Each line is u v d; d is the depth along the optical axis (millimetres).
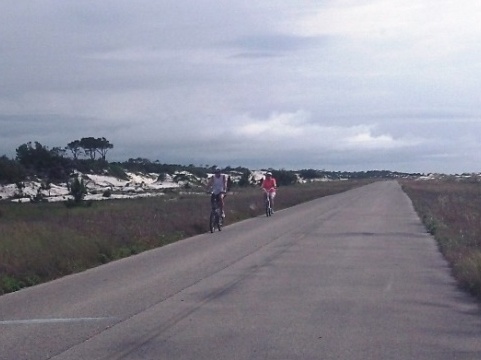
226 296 15055
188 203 51875
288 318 12773
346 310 13477
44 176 72625
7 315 13461
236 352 10414
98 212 38281
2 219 33438
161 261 21266
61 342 11188
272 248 24156
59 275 18969
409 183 134875
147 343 11039
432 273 18250
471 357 10164
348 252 22719
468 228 30344
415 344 10883
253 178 114500
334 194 79562
